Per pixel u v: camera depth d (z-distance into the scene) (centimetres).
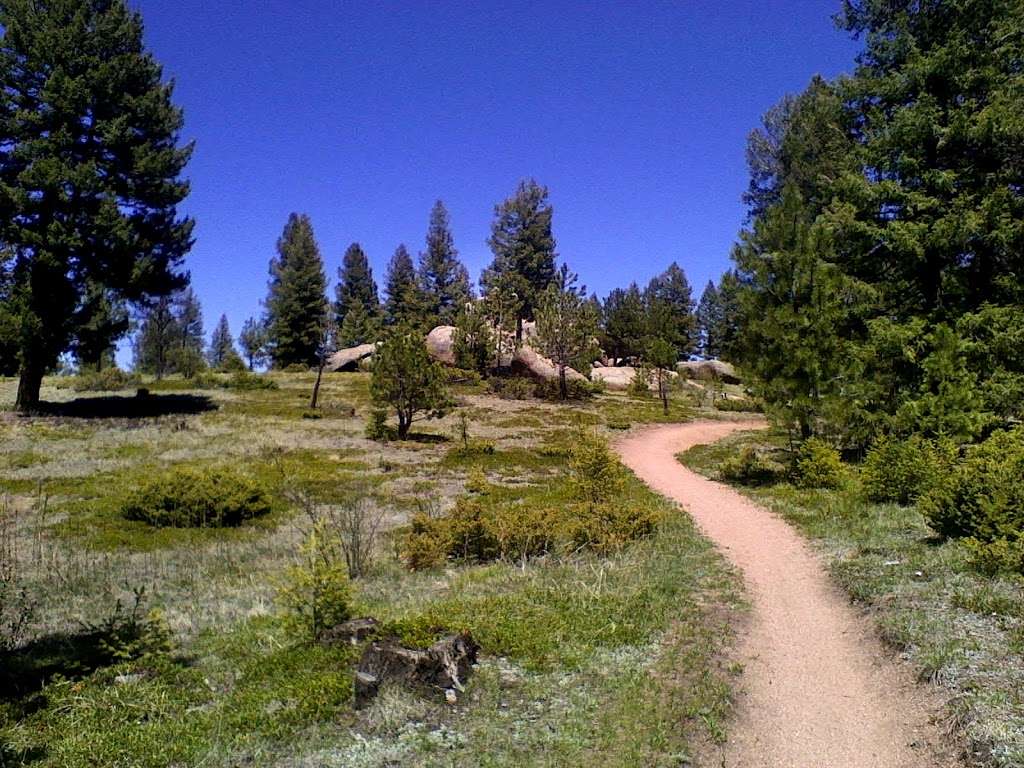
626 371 6238
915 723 619
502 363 5609
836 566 1084
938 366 1767
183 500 1716
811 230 1994
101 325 3709
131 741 611
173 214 3981
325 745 600
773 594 1005
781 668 757
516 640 810
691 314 9256
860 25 2645
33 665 812
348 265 9494
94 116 3669
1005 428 1973
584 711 655
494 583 1108
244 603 1093
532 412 4091
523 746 594
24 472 2273
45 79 3547
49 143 3412
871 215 2411
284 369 7044
